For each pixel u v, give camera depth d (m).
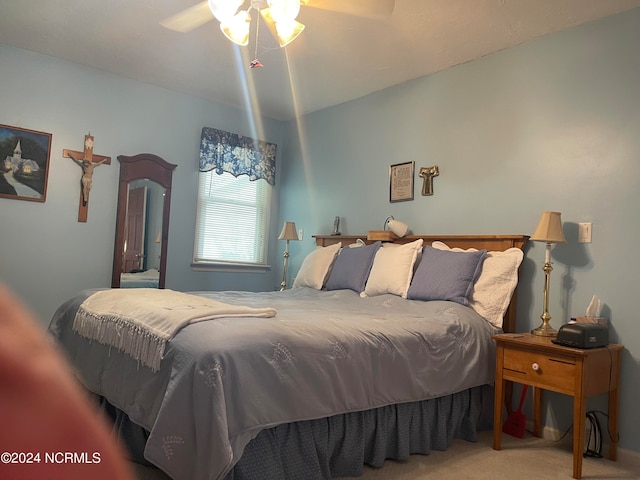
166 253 4.47
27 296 3.77
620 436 2.63
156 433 1.78
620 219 2.73
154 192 4.41
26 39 3.56
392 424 2.41
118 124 4.20
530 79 3.20
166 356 1.94
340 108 4.66
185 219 4.62
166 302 2.34
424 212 3.82
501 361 2.66
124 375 2.20
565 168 2.99
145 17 3.14
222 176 4.88
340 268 3.83
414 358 2.44
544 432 2.93
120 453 0.24
